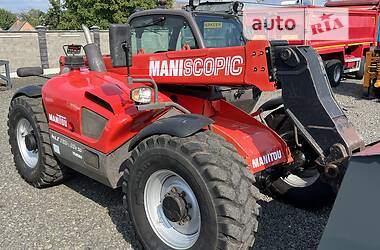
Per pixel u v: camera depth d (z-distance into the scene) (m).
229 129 2.99
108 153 3.09
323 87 2.60
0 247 3.01
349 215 1.79
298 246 3.02
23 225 3.33
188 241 2.61
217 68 2.86
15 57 17.91
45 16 35.28
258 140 2.92
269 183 3.71
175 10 3.62
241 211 2.34
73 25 30.34
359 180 1.78
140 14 3.82
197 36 3.55
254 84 2.69
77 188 4.09
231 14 4.16
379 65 9.17
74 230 3.25
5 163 4.90
